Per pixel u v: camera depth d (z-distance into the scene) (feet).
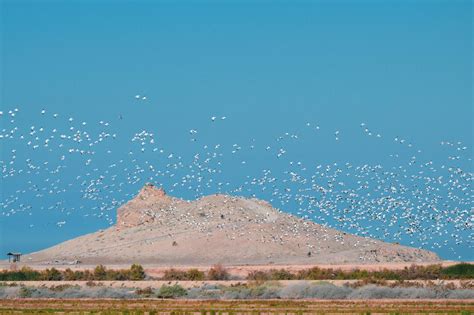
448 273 496.64
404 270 502.38
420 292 412.77
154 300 409.28
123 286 474.49
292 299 412.16
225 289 439.22
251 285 444.14
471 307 367.25
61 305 388.78
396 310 357.20
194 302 396.98
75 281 510.99
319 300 404.98
